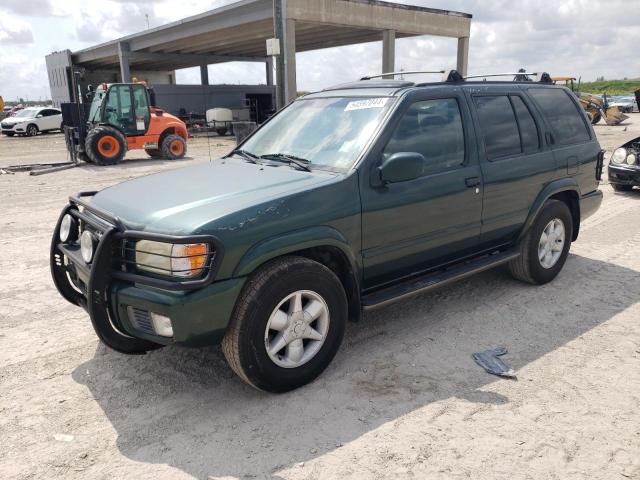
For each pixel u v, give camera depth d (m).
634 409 3.09
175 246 2.81
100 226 3.12
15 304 4.84
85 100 17.39
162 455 2.76
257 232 2.99
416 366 3.62
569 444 2.79
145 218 3.05
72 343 4.05
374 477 2.57
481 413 3.07
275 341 3.17
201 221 2.89
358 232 3.49
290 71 21.34
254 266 2.98
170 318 2.83
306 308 3.29
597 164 5.52
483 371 3.54
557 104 5.20
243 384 3.43
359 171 3.48
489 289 5.01
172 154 17.45
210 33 29.06
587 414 3.05
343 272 3.54
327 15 21.98
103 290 3.01
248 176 3.64
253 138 4.57
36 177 13.05
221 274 2.90
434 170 3.93
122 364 3.71
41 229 7.64
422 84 4.03
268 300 3.04
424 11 25.75
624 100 39.28
